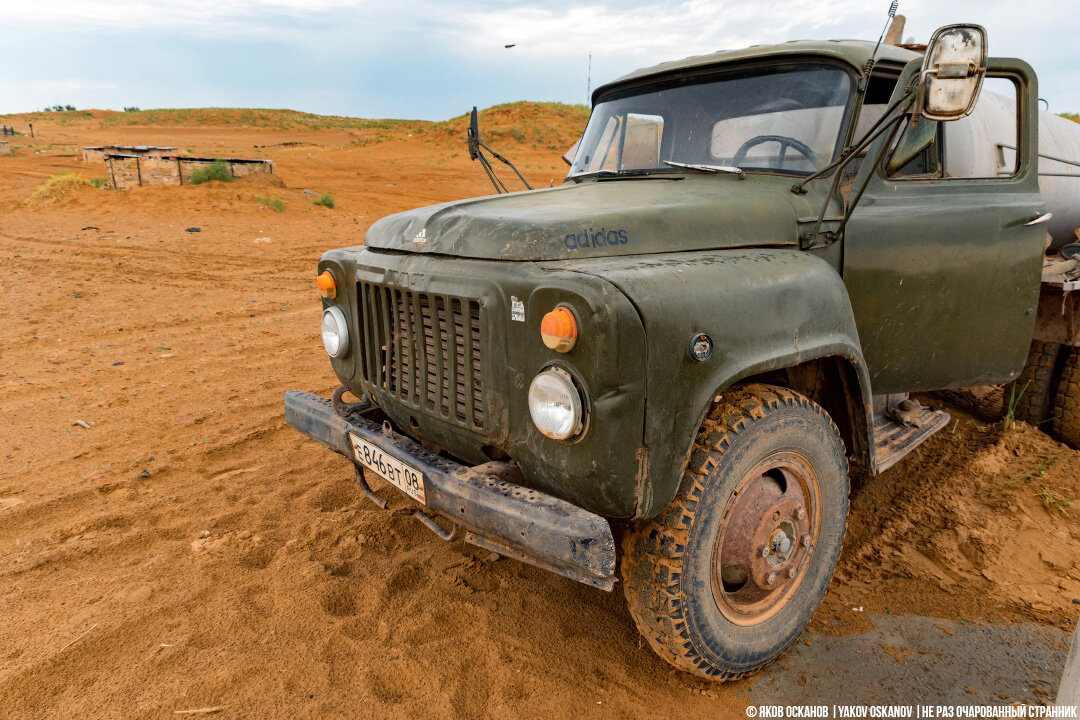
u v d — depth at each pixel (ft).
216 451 14.56
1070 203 15.05
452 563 10.65
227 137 186.39
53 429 15.58
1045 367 13.92
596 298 6.48
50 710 7.75
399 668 8.39
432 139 129.59
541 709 7.82
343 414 10.14
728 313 7.23
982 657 8.71
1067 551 10.85
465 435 8.21
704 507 7.32
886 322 9.92
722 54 11.10
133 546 11.11
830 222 9.23
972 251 10.12
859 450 9.39
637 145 11.55
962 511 11.85
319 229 48.78
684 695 8.12
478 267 7.78
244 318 25.94
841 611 9.65
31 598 9.72
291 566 10.46
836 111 9.55
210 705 7.81
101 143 145.07
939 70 7.03
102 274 32.78
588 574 6.75
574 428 6.71
